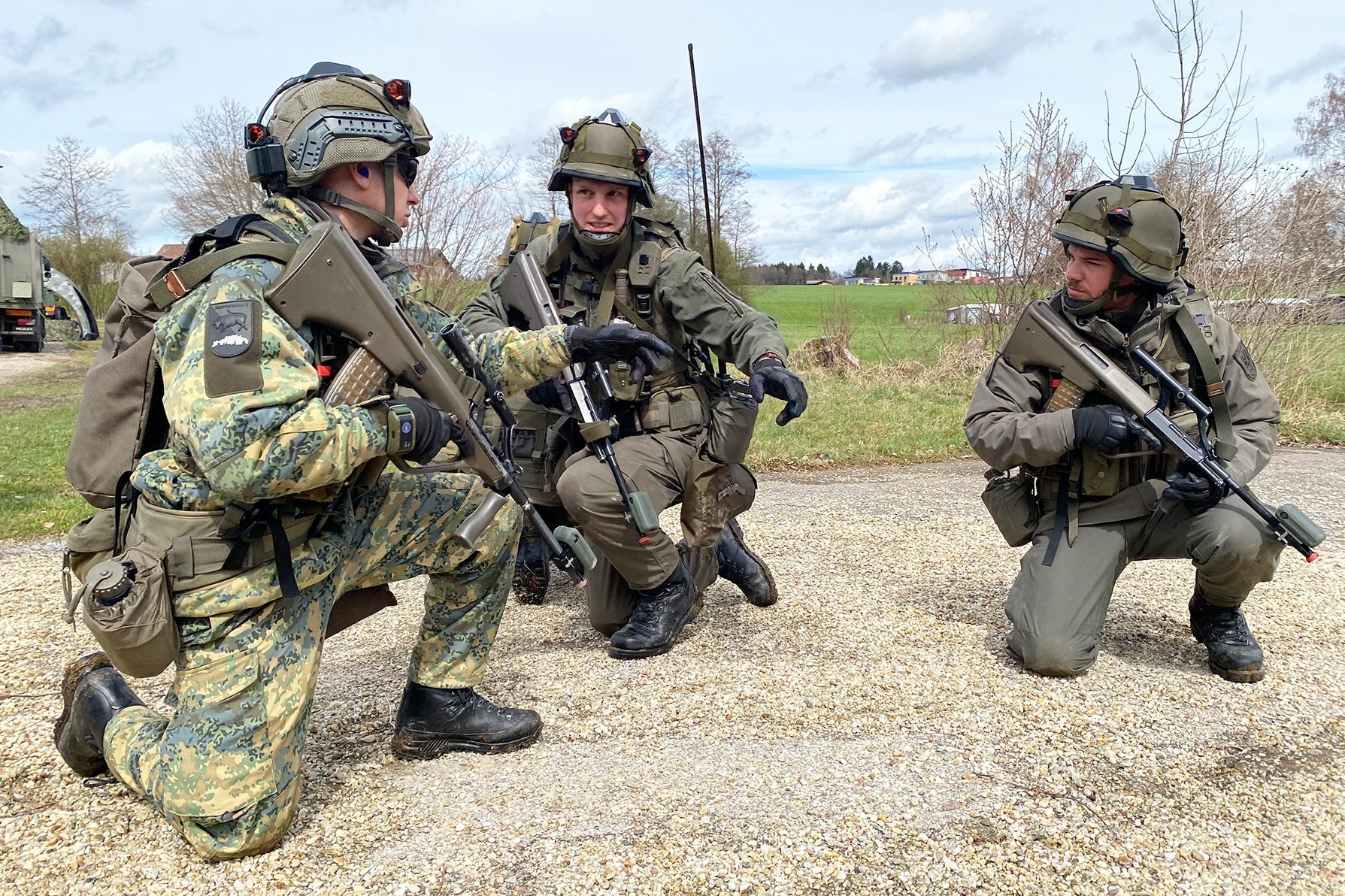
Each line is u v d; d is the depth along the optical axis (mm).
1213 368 3398
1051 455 3393
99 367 2340
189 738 2305
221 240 2342
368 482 2520
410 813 2564
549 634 4105
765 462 8875
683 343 3797
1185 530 3477
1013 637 3535
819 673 3512
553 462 4105
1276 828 2516
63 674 3539
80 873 2320
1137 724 3076
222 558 2277
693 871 2277
